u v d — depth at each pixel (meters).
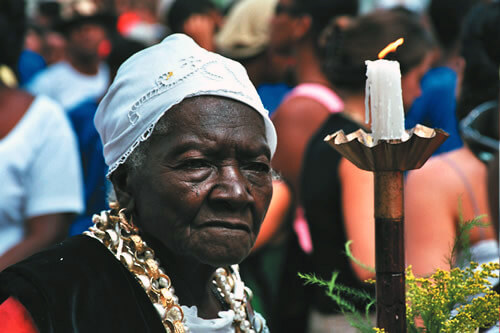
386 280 1.34
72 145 3.28
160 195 1.39
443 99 4.49
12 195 3.14
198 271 1.52
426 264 2.62
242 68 1.49
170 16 5.06
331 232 2.88
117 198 1.50
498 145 2.62
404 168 1.32
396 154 1.30
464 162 2.70
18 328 1.26
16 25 3.49
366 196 2.84
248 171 1.43
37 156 3.19
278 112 3.34
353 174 2.85
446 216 2.66
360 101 3.11
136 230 1.47
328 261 2.91
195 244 1.38
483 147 2.71
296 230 3.28
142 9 7.66
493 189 2.40
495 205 2.41
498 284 1.93
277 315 3.28
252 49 4.37
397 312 1.33
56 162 3.21
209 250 1.38
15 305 1.29
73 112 3.71
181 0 5.00
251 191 1.41
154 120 1.40
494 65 2.71
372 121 1.32
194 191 1.38
